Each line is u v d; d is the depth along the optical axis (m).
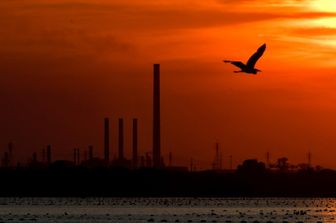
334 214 187.38
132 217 171.50
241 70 75.00
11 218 167.00
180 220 160.88
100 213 190.50
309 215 183.00
